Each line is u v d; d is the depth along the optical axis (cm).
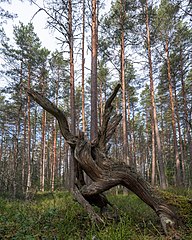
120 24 1603
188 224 399
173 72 1952
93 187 463
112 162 469
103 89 2462
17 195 1412
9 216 516
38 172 3672
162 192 453
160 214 417
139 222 457
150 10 1641
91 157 468
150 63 1670
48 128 3425
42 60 1945
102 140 502
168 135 3716
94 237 345
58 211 521
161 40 1777
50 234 382
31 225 426
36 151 3912
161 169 1502
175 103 2262
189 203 436
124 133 1577
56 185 2633
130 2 1586
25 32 1945
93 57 1102
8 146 3031
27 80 1975
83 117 1694
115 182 458
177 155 1898
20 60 1930
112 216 456
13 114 2231
